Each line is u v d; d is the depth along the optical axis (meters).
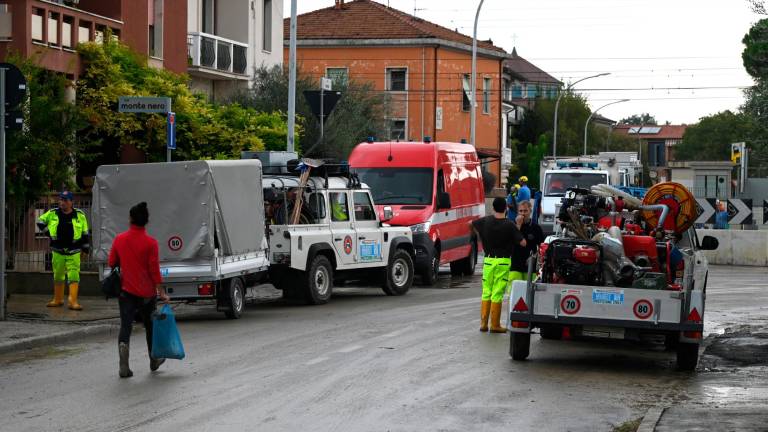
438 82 76.00
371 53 75.88
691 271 16.86
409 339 19.83
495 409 13.48
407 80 75.62
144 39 38.84
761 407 13.67
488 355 18.09
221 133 36.88
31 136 26.08
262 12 53.56
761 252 46.16
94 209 23.08
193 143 36.81
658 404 14.16
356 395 14.19
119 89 34.41
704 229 49.50
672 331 16.77
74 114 27.52
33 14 31.47
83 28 34.84
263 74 50.72
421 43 75.19
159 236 22.38
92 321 21.75
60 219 23.80
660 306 16.67
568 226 18.84
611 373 16.77
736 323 23.88
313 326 21.75
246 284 24.88
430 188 32.69
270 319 23.11
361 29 76.38
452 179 34.47
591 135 125.44
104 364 16.89
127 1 37.72
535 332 20.92
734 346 20.20
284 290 26.14
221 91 50.84
